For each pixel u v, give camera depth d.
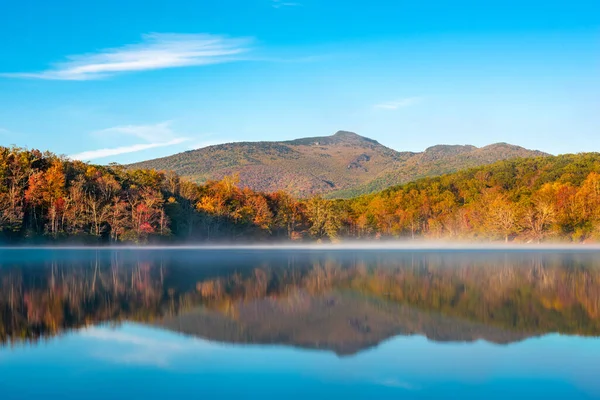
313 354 21.47
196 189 145.12
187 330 25.86
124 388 17.56
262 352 21.81
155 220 118.31
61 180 106.88
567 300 35.09
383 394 17.05
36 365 20.02
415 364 20.23
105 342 23.44
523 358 21.06
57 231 103.62
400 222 188.38
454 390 17.41
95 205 109.12
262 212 152.62
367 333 25.20
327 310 31.25
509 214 141.38
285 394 17.06
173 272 56.06
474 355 21.36
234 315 29.78
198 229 136.38
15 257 80.00
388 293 38.75
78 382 18.12
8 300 35.78
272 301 34.91
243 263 70.56
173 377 18.62
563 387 17.72
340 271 58.06
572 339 24.05
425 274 54.09
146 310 31.58
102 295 38.12
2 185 101.62
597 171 179.38
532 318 28.86
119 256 83.75
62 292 39.78
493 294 38.06
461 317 29.00
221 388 17.58
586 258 82.44
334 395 16.95
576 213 131.00
